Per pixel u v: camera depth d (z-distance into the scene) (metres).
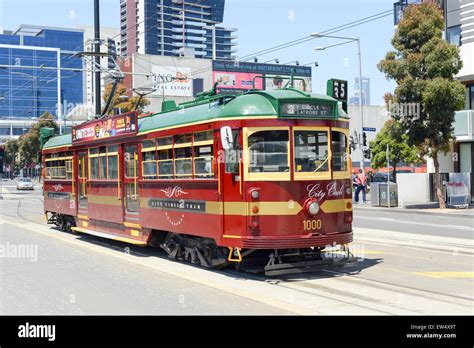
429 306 8.09
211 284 9.75
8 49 82.88
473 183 30.44
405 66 25.86
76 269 11.78
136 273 11.19
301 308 7.93
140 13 181.00
